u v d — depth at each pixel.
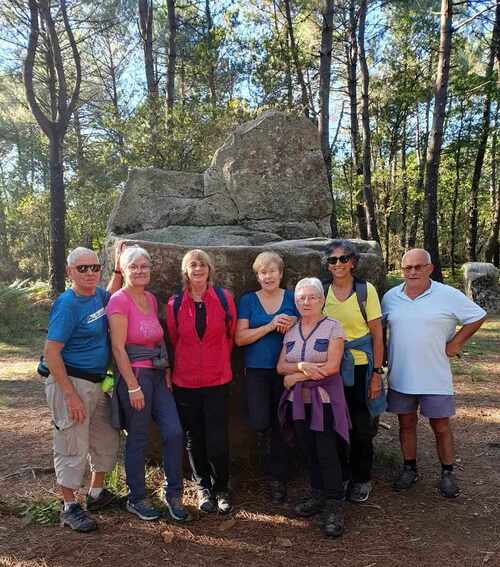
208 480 3.67
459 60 22.95
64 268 16.80
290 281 4.02
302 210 5.18
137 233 4.91
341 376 3.36
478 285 13.53
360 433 3.59
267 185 5.13
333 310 3.54
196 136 13.46
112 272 4.26
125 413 3.35
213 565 2.94
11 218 30.73
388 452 4.66
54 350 3.10
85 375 3.24
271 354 3.55
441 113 14.04
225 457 3.53
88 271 3.17
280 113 5.23
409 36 23.61
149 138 13.49
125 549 3.08
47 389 3.28
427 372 3.70
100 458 3.48
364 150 18.16
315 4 15.48
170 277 3.87
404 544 3.17
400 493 3.89
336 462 3.29
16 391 6.90
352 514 3.56
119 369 3.25
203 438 3.60
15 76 20.86
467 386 6.98
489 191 28.69
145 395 3.30
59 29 20.52
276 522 3.43
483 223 30.12
